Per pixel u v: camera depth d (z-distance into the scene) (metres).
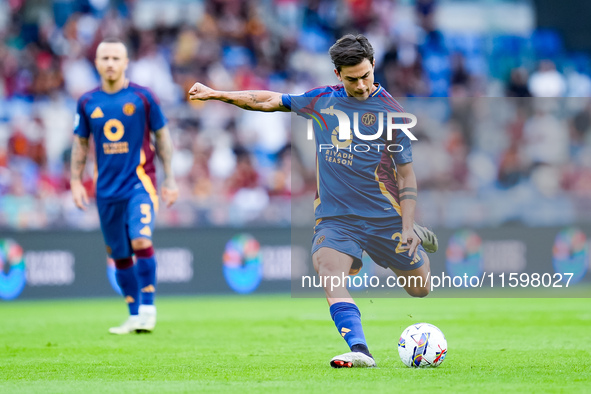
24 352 21.66
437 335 16.67
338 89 17.14
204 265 43.88
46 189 49.78
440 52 61.31
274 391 13.52
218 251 44.00
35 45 56.78
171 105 54.34
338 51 15.87
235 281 44.12
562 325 28.62
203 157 51.91
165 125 26.47
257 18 60.22
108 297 43.50
